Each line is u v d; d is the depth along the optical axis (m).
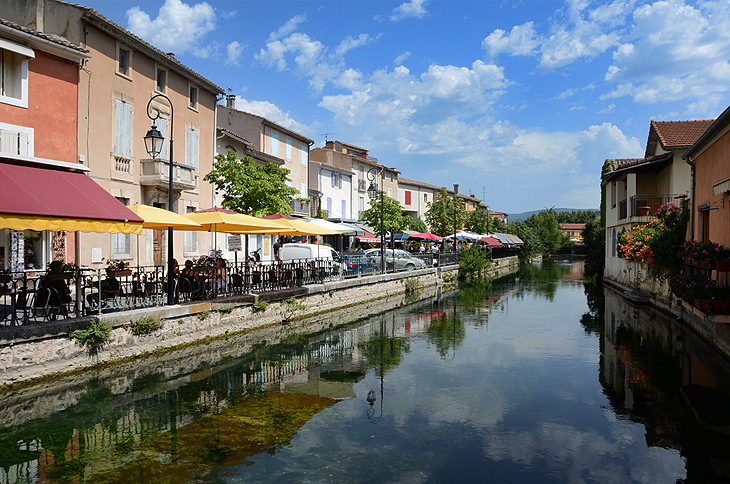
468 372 10.07
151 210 11.50
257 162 28.22
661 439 6.55
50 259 13.97
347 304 20.03
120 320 10.02
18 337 8.17
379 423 7.20
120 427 7.01
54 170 9.89
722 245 11.66
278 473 5.58
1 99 12.20
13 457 5.99
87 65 15.25
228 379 9.52
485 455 6.09
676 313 15.99
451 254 35.62
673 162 22.58
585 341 12.98
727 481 5.39
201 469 5.69
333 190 42.06
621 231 26.19
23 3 15.16
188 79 20.73
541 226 78.06
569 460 5.94
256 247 26.09
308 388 8.98
